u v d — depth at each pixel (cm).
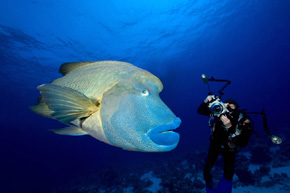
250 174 783
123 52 3238
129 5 2362
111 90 124
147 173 1466
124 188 1144
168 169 1309
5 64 2505
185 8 2638
